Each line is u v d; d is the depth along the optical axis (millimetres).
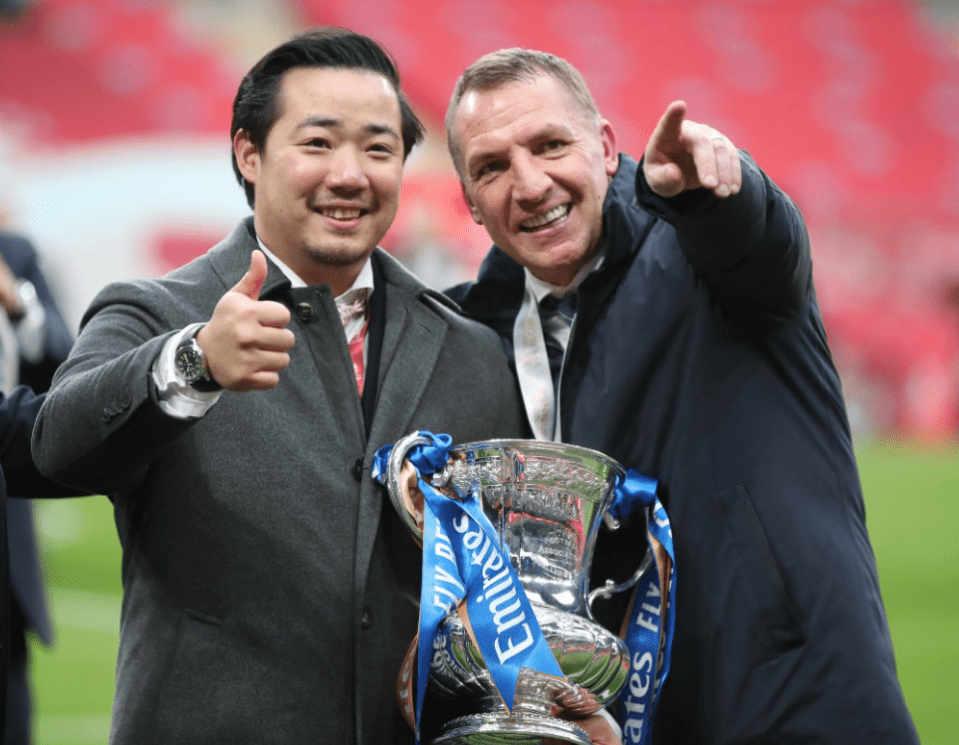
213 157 48812
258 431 5695
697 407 6238
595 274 6531
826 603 5871
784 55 61250
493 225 6695
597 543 6535
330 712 5547
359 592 5637
